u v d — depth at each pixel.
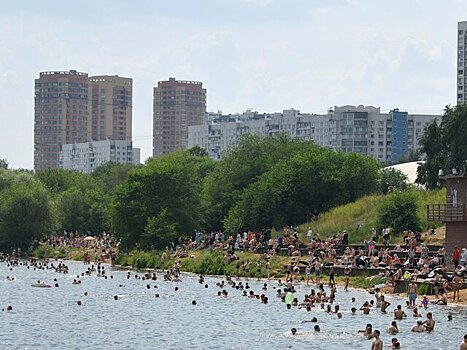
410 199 194.38
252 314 130.00
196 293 160.75
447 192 161.75
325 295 139.50
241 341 106.19
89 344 106.50
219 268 198.88
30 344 106.88
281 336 108.81
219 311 134.75
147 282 185.12
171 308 140.12
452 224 159.50
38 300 154.25
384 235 183.88
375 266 164.62
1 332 116.50
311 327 115.38
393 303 136.00
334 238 193.25
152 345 105.06
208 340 107.69
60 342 108.12
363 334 108.38
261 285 170.75
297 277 176.25
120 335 113.19
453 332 108.38
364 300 141.00
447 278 144.62
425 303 130.88
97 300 153.50
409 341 102.62
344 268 168.88
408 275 149.88
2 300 154.25
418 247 167.12
